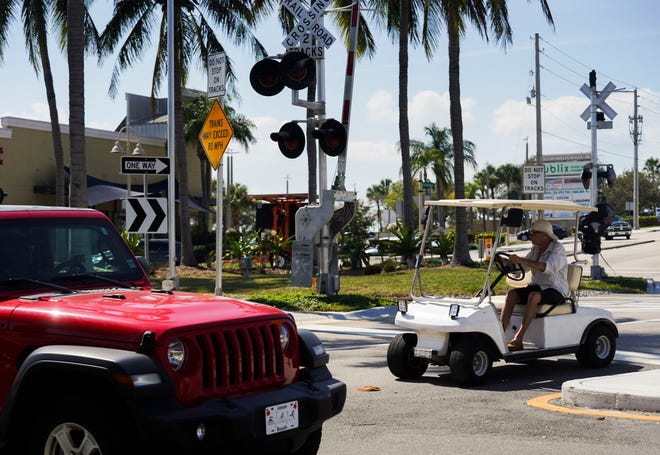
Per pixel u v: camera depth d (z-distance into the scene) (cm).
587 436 678
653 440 657
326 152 1575
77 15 2073
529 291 984
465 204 963
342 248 3084
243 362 499
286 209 3775
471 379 916
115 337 471
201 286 2508
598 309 1048
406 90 3005
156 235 4062
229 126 1492
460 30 2767
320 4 1612
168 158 1582
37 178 3800
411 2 3000
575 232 1065
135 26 2992
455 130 2819
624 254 4281
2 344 509
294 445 530
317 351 550
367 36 3014
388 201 9062
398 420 757
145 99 4850
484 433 700
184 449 454
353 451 646
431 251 3091
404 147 3036
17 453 505
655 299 2173
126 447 459
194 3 3055
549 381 956
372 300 1816
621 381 845
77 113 2075
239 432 472
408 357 972
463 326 913
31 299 538
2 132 3638
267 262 3503
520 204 959
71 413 467
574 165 6581
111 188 3803
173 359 464
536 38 3497
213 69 1502
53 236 603
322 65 1661
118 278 621
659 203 11850
